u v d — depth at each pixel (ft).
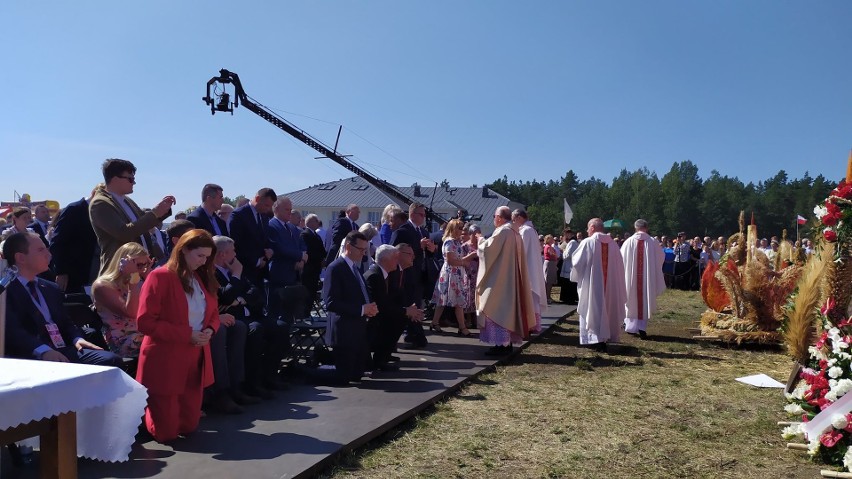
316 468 13.58
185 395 15.10
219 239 18.88
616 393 21.76
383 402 18.78
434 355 26.94
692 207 296.10
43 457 9.09
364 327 21.43
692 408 20.16
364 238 21.15
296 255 26.40
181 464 13.35
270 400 18.92
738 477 14.67
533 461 15.21
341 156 66.08
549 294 53.78
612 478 14.37
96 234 17.95
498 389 21.89
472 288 34.06
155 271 14.69
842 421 15.17
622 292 30.71
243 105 55.21
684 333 36.73
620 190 318.86
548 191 387.75
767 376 24.45
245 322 19.10
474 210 173.47
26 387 8.32
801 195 287.69
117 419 11.55
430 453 15.40
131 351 16.25
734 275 32.12
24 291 14.53
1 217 28.73
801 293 19.75
